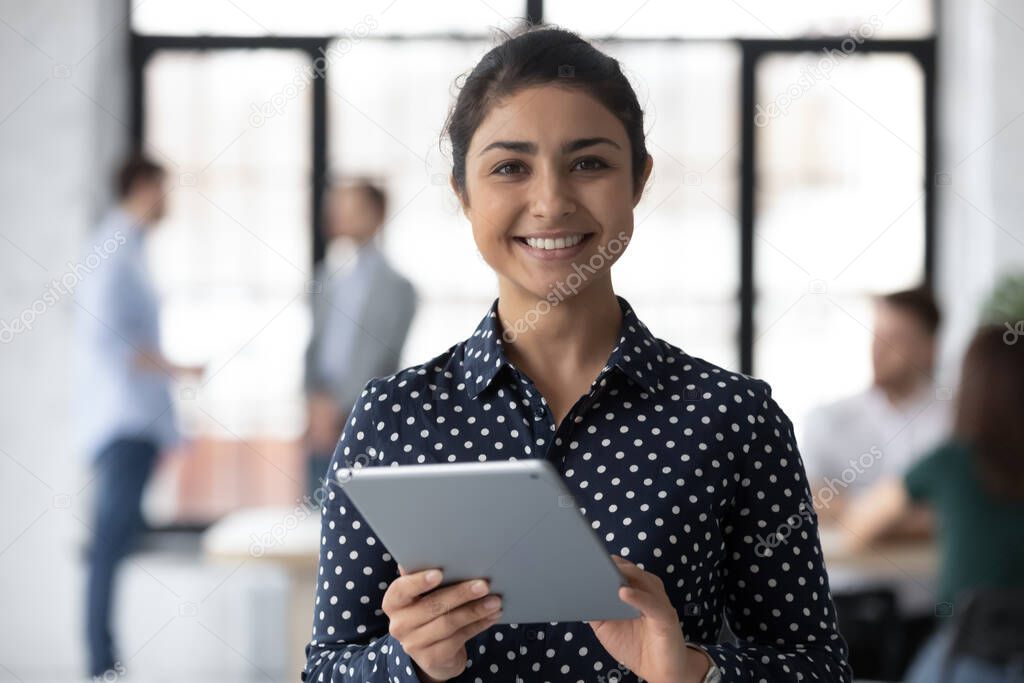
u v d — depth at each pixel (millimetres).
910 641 3268
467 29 5191
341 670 1227
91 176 5000
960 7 5199
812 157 5328
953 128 5238
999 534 2703
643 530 1225
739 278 5344
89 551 4441
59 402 4910
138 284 4465
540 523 1001
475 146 1253
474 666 1221
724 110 5324
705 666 1152
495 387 1282
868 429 4164
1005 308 4395
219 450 5078
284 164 5195
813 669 1230
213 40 5148
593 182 1228
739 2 5266
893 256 5301
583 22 5234
